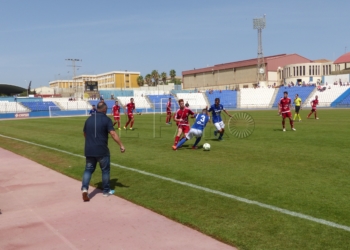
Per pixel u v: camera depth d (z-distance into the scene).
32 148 14.68
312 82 79.44
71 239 5.11
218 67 96.25
